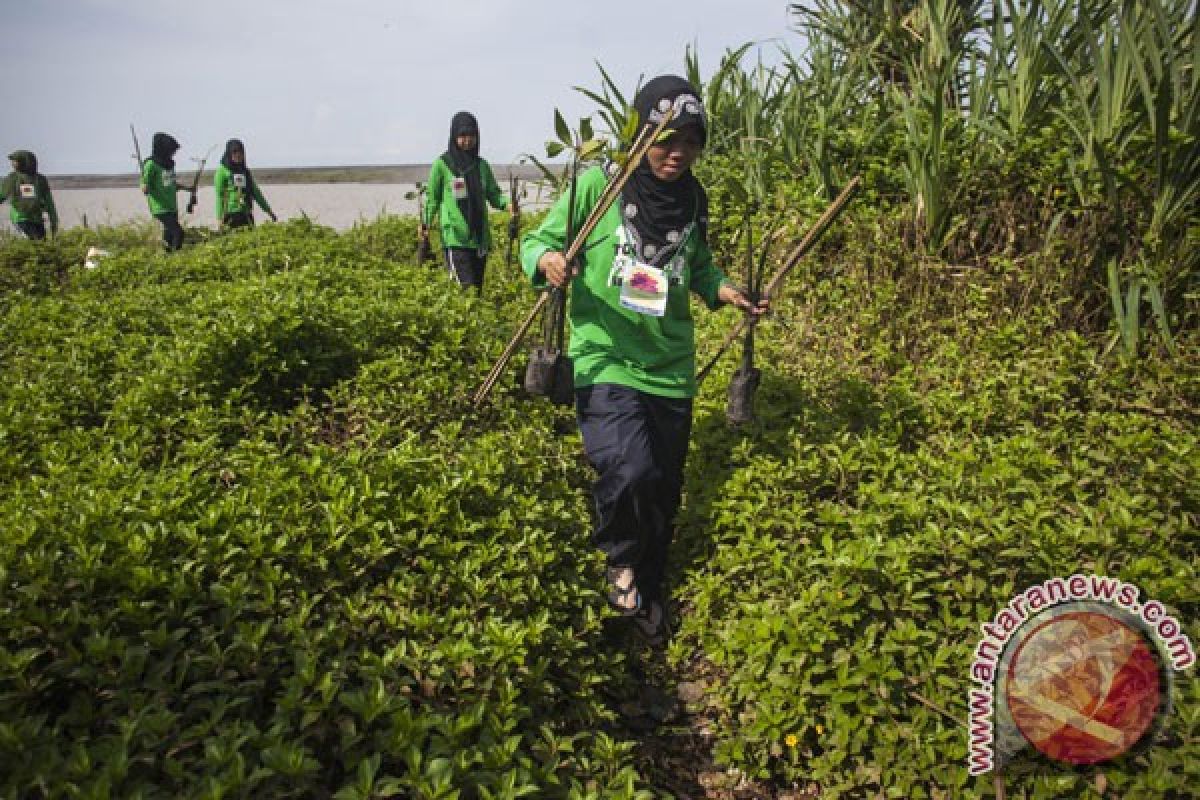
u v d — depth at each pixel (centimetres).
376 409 410
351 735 222
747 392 365
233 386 423
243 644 238
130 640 237
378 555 283
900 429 420
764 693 286
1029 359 487
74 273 797
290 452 391
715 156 826
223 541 266
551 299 349
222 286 595
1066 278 534
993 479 344
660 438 351
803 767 284
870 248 602
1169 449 367
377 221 1209
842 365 531
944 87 595
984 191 576
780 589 322
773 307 618
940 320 549
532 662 283
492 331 527
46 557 242
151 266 770
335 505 292
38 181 1254
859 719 266
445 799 208
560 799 232
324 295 520
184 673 229
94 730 220
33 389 402
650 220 336
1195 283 512
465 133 752
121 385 417
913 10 723
